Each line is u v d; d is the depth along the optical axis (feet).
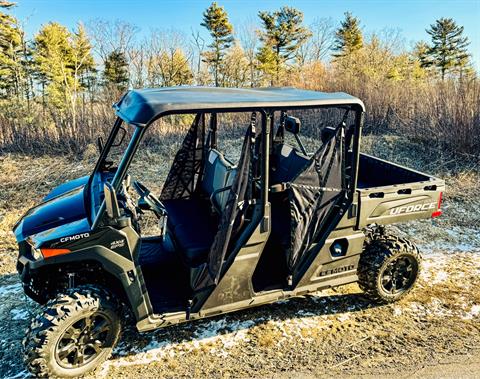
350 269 11.10
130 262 8.82
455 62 123.65
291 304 11.92
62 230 8.64
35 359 8.44
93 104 35.37
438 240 15.97
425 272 13.69
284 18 120.47
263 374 9.34
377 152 27.68
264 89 11.03
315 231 10.11
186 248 10.27
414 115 32.19
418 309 11.78
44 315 8.59
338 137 9.71
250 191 9.18
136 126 8.32
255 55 118.52
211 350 10.09
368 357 9.90
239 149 27.94
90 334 9.03
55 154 27.91
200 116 13.00
